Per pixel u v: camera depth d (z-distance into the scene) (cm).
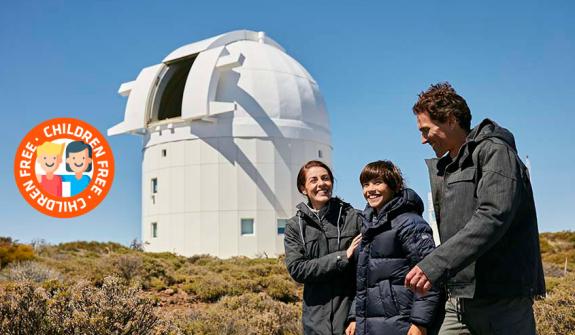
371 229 409
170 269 2192
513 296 324
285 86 3622
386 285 400
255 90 3509
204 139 3406
